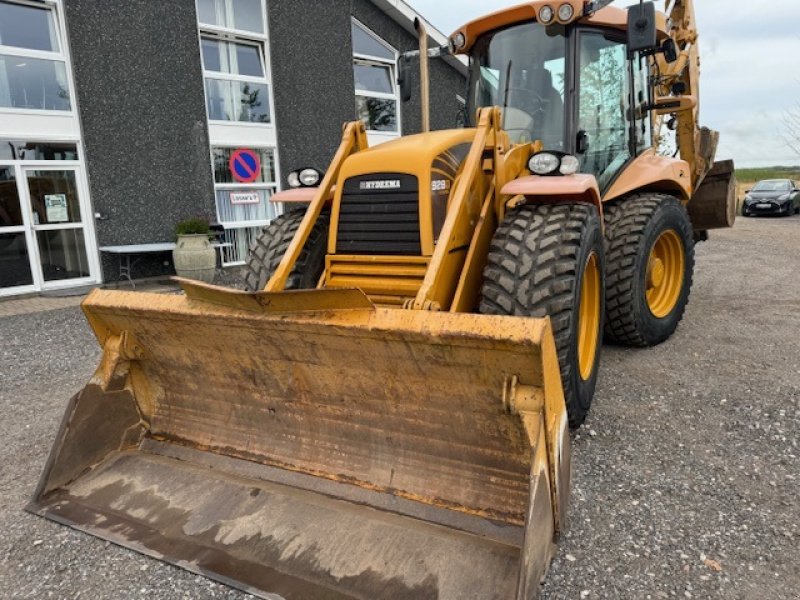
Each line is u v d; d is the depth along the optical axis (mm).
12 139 8398
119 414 3199
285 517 2568
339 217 3332
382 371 2492
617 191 4570
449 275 3004
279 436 2943
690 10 5969
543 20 3936
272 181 11516
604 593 2219
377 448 2693
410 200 3109
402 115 13812
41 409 4289
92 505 2846
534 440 2109
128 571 2449
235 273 10406
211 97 10516
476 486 2475
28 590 2365
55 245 8961
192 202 10125
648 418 3646
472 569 2176
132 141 9398
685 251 5312
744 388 4059
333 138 12312
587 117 4289
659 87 5801
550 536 2191
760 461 3109
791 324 5723
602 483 2932
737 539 2496
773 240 13641
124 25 9141
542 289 2887
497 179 3346
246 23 10844
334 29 12062
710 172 6730
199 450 3113
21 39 8445
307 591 2230
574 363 3078
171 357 3105
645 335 4832
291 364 2727
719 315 6180
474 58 4648
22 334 6453
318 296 2385
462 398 2389
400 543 2338
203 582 2367
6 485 3188
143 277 9758
